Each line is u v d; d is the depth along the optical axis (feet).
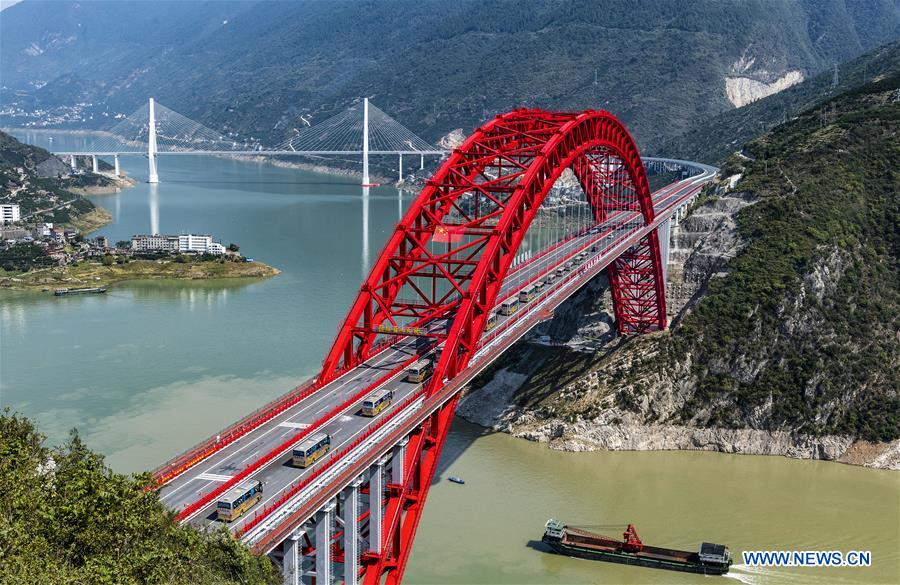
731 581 350.23
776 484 441.68
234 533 241.96
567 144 432.66
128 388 516.32
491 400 519.19
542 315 429.38
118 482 236.22
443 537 371.15
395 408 321.52
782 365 510.17
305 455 278.87
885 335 527.81
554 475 440.45
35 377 535.60
